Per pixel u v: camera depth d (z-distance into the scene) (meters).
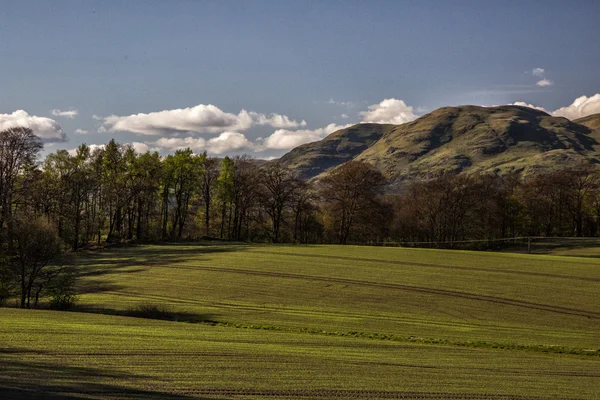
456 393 21.16
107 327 33.12
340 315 43.88
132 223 101.75
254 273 64.88
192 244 96.62
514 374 25.70
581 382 24.72
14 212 73.19
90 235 94.75
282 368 23.83
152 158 100.75
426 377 23.81
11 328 30.36
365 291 54.41
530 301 50.00
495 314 45.25
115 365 22.72
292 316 43.12
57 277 56.59
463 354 30.77
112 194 91.38
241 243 99.75
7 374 19.88
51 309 44.50
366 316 43.69
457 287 56.47
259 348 28.59
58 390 17.95
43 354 24.03
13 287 48.00
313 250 87.62
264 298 50.91
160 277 62.06
